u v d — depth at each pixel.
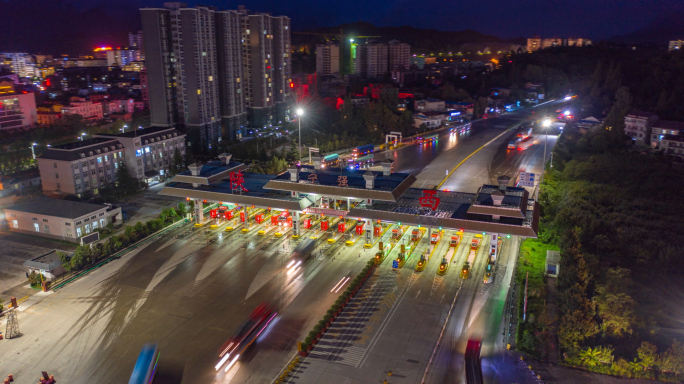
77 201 115.56
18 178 135.25
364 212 89.00
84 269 85.94
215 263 87.88
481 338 64.12
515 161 168.25
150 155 142.12
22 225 103.69
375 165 165.12
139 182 136.25
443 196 95.81
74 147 123.88
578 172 144.00
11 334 65.56
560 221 99.19
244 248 94.44
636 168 141.12
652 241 91.06
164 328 67.12
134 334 65.75
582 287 68.31
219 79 189.00
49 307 73.31
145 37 167.50
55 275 82.19
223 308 72.19
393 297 75.00
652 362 55.72
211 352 61.59
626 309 64.12
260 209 115.19
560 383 55.16
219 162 118.38
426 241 96.88
